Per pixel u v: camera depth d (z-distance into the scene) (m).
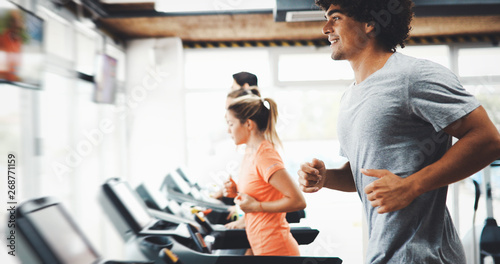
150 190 2.84
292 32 5.38
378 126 1.03
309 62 5.82
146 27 5.06
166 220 2.48
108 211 1.95
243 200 2.03
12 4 2.43
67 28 3.69
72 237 1.53
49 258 1.31
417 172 0.94
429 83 0.97
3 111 2.58
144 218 2.16
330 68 5.79
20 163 2.78
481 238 2.98
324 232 5.50
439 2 3.59
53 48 3.41
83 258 1.53
